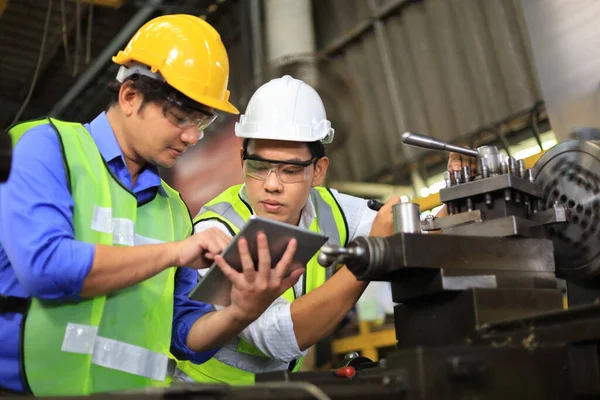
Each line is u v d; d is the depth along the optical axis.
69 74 6.06
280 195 1.91
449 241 1.29
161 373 1.70
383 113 4.96
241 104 3.83
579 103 2.47
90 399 1.00
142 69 1.66
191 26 1.75
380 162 4.96
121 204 1.66
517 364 1.12
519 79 4.00
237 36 5.55
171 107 1.62
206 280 1.48
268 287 1.45
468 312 1.26
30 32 5.45
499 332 1.23
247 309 1.56
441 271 1.26
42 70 6.02
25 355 1.50
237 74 5.59
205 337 1.71
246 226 1.32
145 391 1.03
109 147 1.68
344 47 5.23
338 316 1.73
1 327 1.50
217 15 5.67
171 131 1.64
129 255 1.45
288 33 4.50
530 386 1.13
